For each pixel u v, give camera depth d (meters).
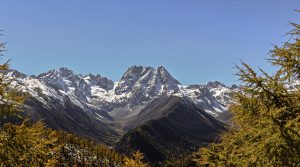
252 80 11.17
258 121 10.76
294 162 9.92
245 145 11.77
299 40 10.41
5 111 11.51
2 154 11.37
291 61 10.57
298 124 9.98
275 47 10.77
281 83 10.88
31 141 11.87
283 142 9.86
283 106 10.92
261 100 11.16
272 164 10.27
